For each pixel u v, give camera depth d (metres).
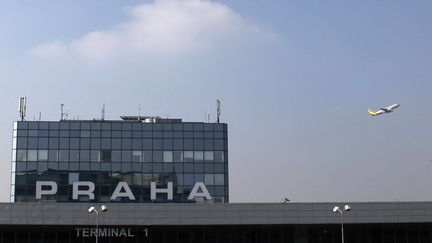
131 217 73.88
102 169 116.50
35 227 74.62
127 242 77.00
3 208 72.50
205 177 118.00
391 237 80.06
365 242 80.00
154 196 116.12
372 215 75.56
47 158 116.00
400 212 75.81
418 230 80.38
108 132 117.88
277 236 79.50
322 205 75.50
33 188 114.75
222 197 117.69
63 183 115.38
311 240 79.50
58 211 73.06
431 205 76.25
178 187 117.12
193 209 74.69
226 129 120.56
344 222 75.19
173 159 118.06
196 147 119.06
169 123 119.50
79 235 76.62
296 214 75.19
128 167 116.94
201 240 78.81
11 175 115.25
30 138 116.38
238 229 79.38
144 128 118.69
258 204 75.19
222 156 119.31
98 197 115.50
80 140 117.12
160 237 78.06
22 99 119.62
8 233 76.69
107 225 74.69
